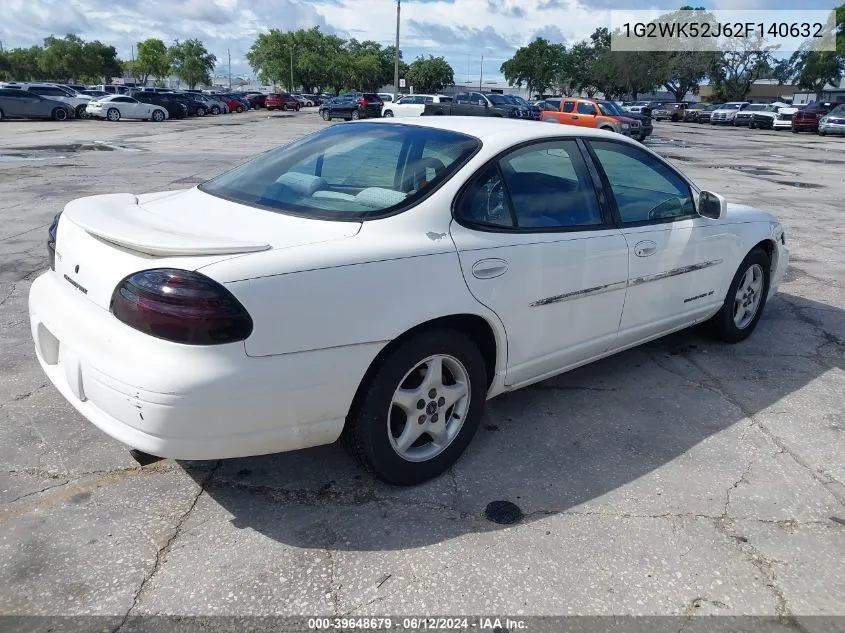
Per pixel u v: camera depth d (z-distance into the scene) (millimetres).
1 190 10578
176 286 2273
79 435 3314
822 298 6105
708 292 4355
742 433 3590
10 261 6332
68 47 98250
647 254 3742
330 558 2543
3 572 2408
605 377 4246
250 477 3041
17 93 31422
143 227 2666
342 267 2518
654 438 3510
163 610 2271
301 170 3248
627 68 78000
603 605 2357
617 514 2861
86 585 2365
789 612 2363
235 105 50562
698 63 73438
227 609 2285
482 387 3127
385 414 2766
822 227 9555
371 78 102250
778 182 14812
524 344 3229
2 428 3350
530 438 3467
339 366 2543
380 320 2607
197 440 2367
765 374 4367
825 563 2613
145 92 38344
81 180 11891
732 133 36594
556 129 3516
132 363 2316
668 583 2475
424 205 2857
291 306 2404
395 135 3361
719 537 2738
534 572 2502
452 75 112188
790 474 3213
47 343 2936
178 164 14898
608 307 3607
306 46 99125
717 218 4020
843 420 3768
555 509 2883
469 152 3100
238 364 2332
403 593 2381
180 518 2744
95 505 2801
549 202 3326
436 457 3039
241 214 2895
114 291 2406
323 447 3316
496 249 2994
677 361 4535
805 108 37312
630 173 3811
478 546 2635
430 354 2838
